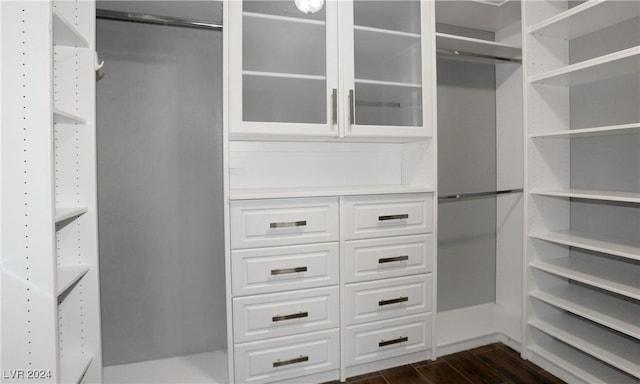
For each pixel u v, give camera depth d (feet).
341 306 6.02
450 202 8.23
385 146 7.50
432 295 6.61
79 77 4.83
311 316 5.86
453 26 8.09
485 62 7.84
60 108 4.75
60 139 4.77
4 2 3.39
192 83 6.51
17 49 3.41
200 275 6.72
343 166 7.22
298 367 5.84
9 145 3.41
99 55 6.06
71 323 4.85
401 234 6.36
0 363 3.44
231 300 5.46
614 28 6.16
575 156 6.89
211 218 6.70
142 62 6.27
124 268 6.33
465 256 8.40
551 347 6.56
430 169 6.65
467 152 8.29
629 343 5.77
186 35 6.47
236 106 5.43
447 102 8.05
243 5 5.61
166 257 6.52
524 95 6.61
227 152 5.41
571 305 5.95
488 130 8.48
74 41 4.60
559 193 6.02
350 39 6.02
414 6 6.54
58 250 4.79
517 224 8.11
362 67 6.22
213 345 6.84
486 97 8.45
